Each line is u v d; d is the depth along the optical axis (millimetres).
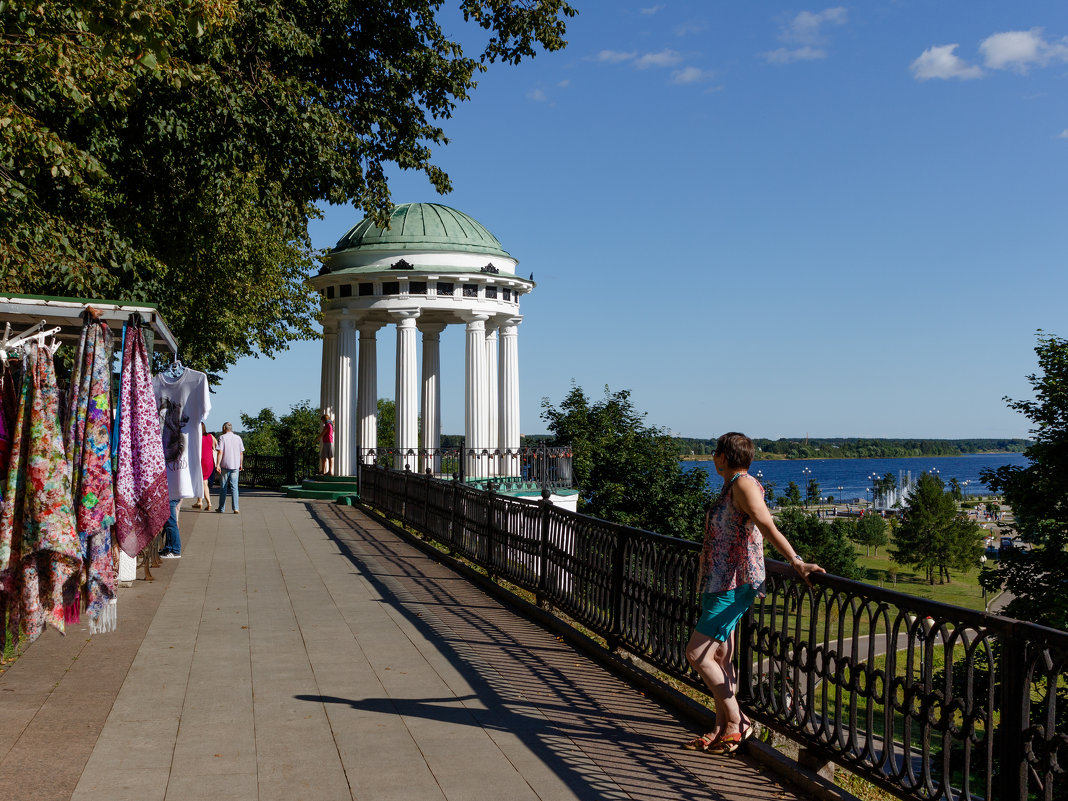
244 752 5383
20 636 6902
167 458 12219
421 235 25203
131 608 9727
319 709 6254
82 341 6914
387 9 17406
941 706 4109
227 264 23828
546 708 6352
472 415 24984
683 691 6957
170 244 17906
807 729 5121
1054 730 3561
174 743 5520
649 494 40719
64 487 6207
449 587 11562
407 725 5934
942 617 4133
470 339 25094
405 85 18062
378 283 24672
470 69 18234
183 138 14203
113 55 10000
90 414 6832
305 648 8055
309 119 15211
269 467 31484
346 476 25422
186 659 7590
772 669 5555
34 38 10047
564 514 9211
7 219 11570
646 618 7141
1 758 5180
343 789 4840
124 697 6457
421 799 4719
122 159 15102
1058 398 23578
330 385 26141
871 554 122500
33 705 6211
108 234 14195
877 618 4559
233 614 9523
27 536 6098
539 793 4812
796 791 4918
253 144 15578
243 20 14195
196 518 19531
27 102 11562
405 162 18219
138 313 7781
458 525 13562
